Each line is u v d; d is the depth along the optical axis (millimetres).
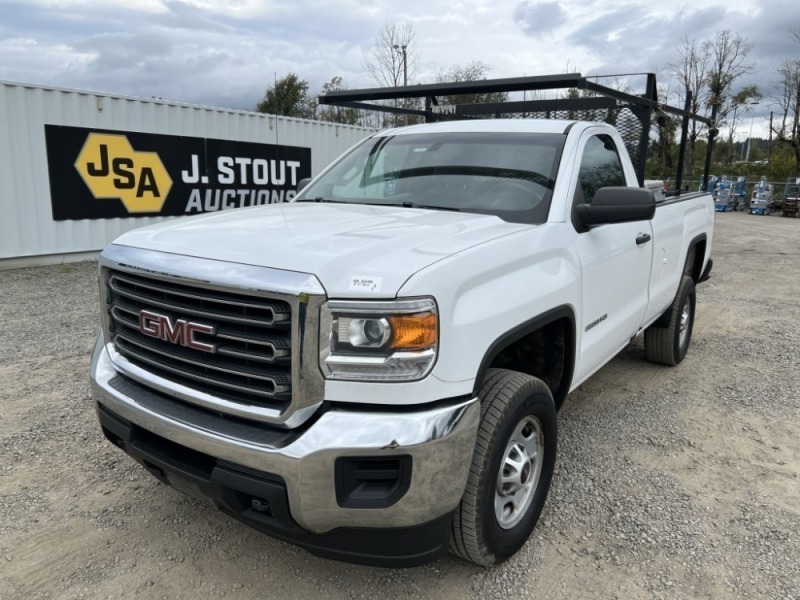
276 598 2541
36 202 10219
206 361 2283
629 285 3879
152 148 11562
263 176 13539
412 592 2590
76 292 8344
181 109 11906
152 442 2512
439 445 2113
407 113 6332
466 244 2453
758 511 3238
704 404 4711
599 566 2773
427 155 3723
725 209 31281
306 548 2258
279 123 13672
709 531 3051
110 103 10875
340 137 15172
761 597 2592
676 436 4141
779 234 19031
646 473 3625
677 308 5188
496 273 2465
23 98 9812
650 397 4836
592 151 3729
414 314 2055
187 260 2326
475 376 2271
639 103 4824
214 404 2266
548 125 3740
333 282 2066
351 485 2102
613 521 3121
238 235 2504
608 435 4141
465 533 2432
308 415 2111
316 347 2072
